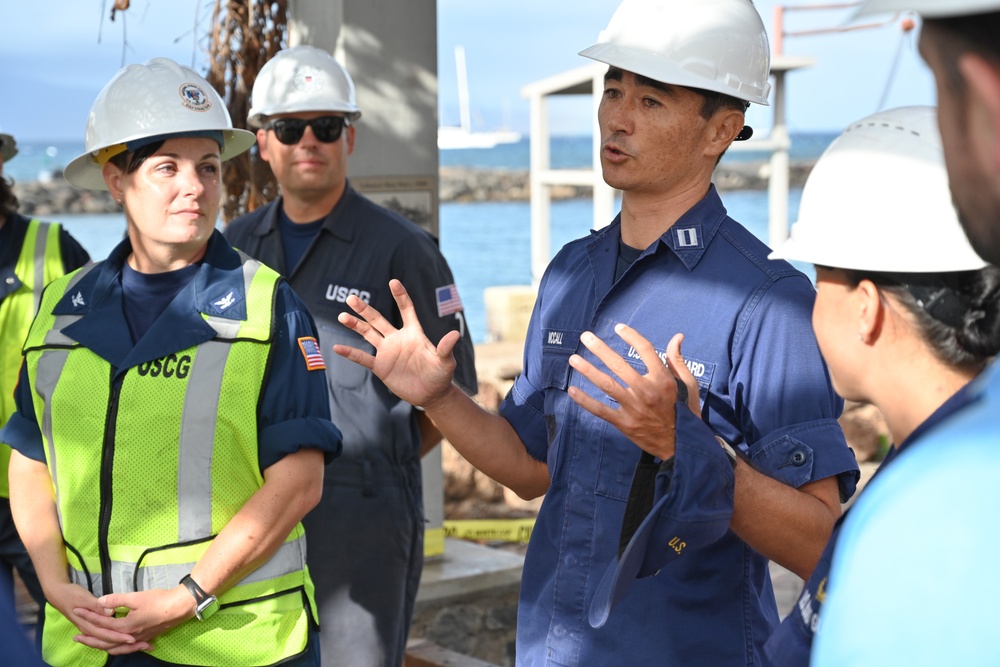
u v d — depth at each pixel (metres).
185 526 2.29
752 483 1.84
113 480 2.30
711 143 2.12
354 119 3.67
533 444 2.32
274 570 2.37
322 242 3.51
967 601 0.72
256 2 4.33
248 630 2.31
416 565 3.46
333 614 3.25
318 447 2.36
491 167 69.06
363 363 2.14
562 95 10.19
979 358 1.17
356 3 4.38
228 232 3.74
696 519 1.71
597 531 2.09
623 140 2.10
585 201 49.25
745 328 2.02
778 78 10.60
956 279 1.18
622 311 2.15
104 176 2.45
